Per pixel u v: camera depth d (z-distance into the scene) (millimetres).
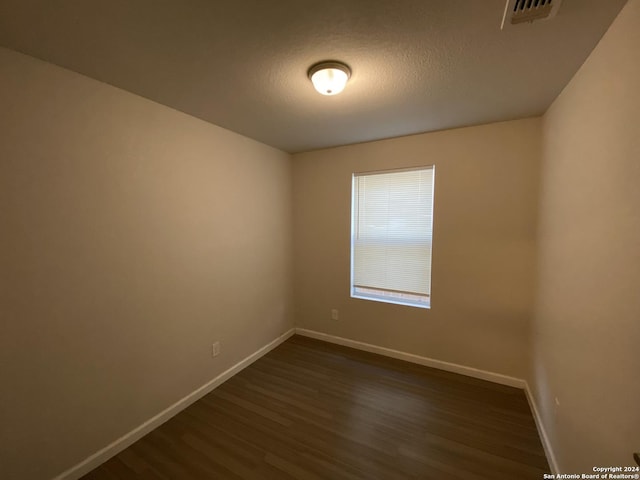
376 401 2256
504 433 1909
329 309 3332
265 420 2055
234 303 2664
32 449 1436
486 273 2484
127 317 1822
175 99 1900
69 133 1529
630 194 969
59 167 1496
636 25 953
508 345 2445
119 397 1789
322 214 3285
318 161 3258
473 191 2484
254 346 2926
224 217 2525
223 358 2553
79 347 1598
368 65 1479
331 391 2395
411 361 2871
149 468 1662
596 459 1164
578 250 1398
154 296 1979
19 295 1377
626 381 973
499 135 2355
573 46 1295
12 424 1370
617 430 1023
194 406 2219
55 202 1486
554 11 1031
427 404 2211
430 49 1342
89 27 1177
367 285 3133
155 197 1964
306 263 3443
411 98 1877
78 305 1588
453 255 2602
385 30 1206
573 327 1425
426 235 2785
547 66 1464
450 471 1622
